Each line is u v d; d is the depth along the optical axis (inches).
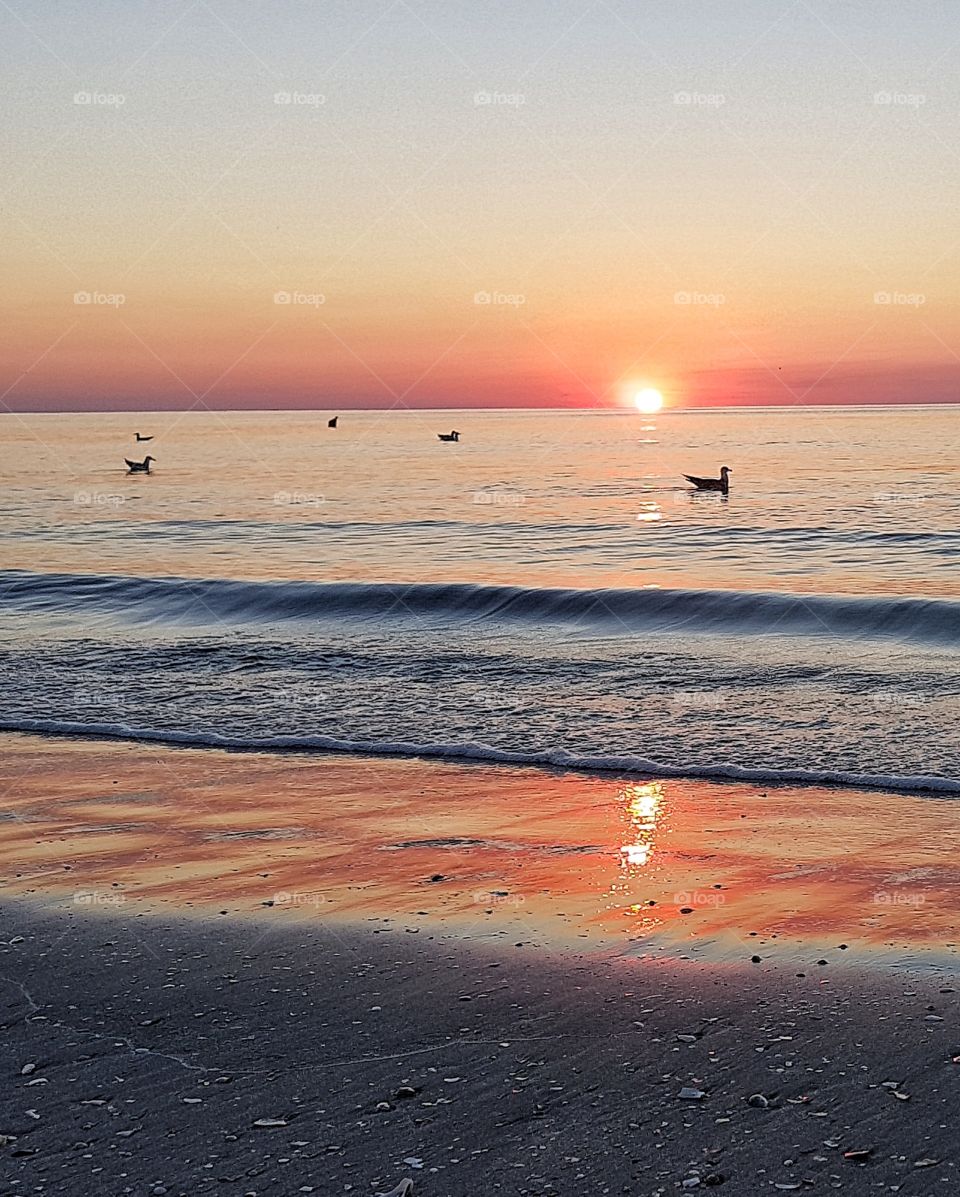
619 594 794.2
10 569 1013.2
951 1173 168.7
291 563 1121.4
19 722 511.8
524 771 429.7
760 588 917.8
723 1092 194.9
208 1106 194.4
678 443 3373.5
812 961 251.0
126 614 802.2
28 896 303.3
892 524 1325.0
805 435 3715.6
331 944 267.1
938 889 297.9
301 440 3986.2
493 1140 182.1
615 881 309.3
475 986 242.1
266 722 503.8
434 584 834.2
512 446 3378.4
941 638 665.6
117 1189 170.9
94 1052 215.5
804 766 422.6
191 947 266.5
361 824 366.3
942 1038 211.2
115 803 393.4
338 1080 202.8
